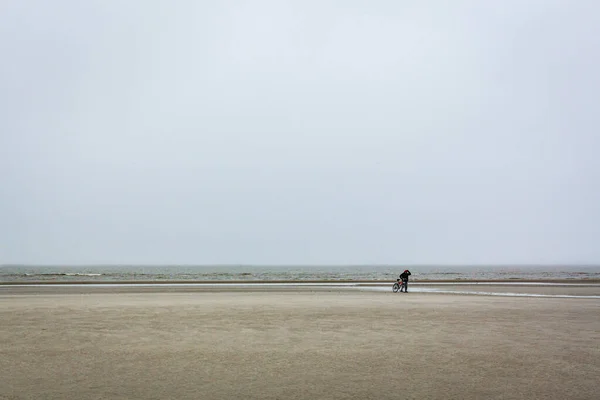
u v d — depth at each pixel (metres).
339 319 16.31
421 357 10.02
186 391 7.41
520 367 9.16
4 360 9.62
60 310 18.92
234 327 14.31
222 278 75.81
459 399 7.09
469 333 13.33
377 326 14.62
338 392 7.41
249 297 26.95
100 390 7.43
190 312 18.33
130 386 7.68
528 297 28.27
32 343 11.52
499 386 7.81
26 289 36.47
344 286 43.53
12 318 16.28
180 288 38.62
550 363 9.51
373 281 56.34
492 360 9.76
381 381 8.08
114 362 9.45
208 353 10.38
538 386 7.82
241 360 9.67
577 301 24.78
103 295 28.67
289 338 12.37
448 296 28.75
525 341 12.05
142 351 10.57
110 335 12.73
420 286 43.47
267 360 9.69
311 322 15.49
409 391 7.49
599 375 8.56
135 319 16.11
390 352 10.56
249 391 7.43
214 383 7.89
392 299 25.59
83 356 10.02
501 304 22.47
